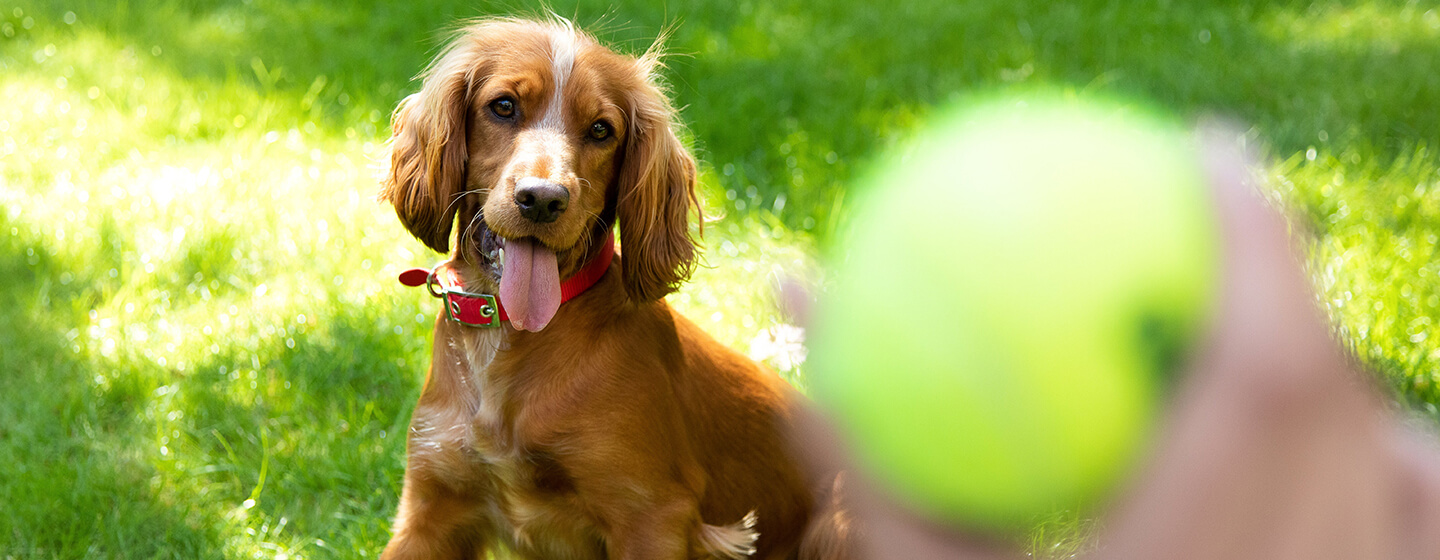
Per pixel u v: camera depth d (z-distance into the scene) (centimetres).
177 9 822
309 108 655
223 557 309
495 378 258
